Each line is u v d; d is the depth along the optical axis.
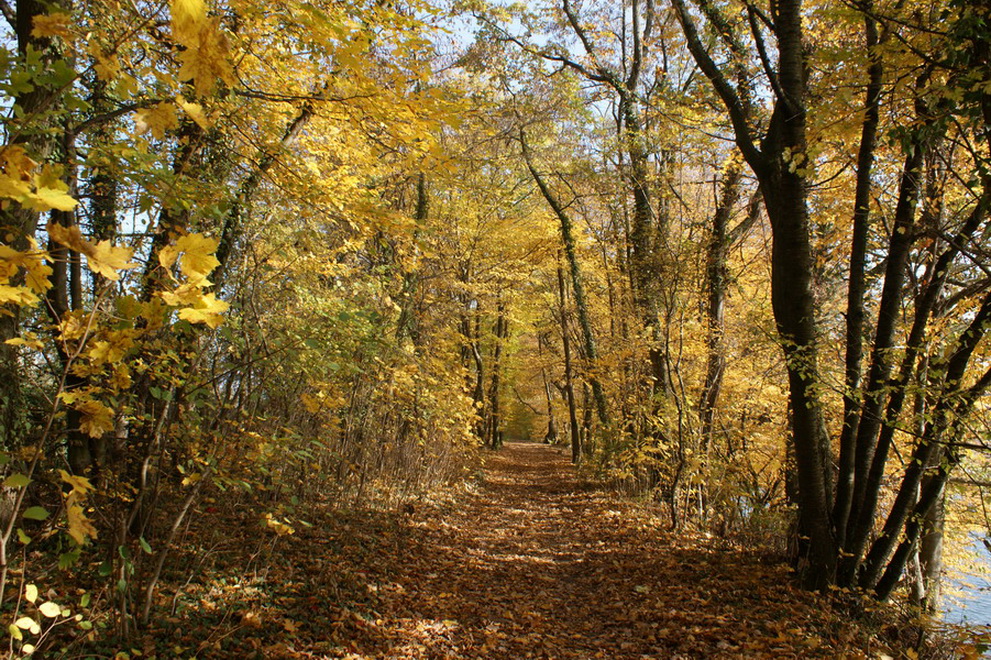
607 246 12.84
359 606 4.97
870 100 4.78
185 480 3.51
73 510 1.79
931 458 5.30
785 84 5.57
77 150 3.59
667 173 10.27
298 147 4.89
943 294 6.35
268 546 5.28
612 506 10.30
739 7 7.25
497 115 12.40
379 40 3.01
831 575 5.45
